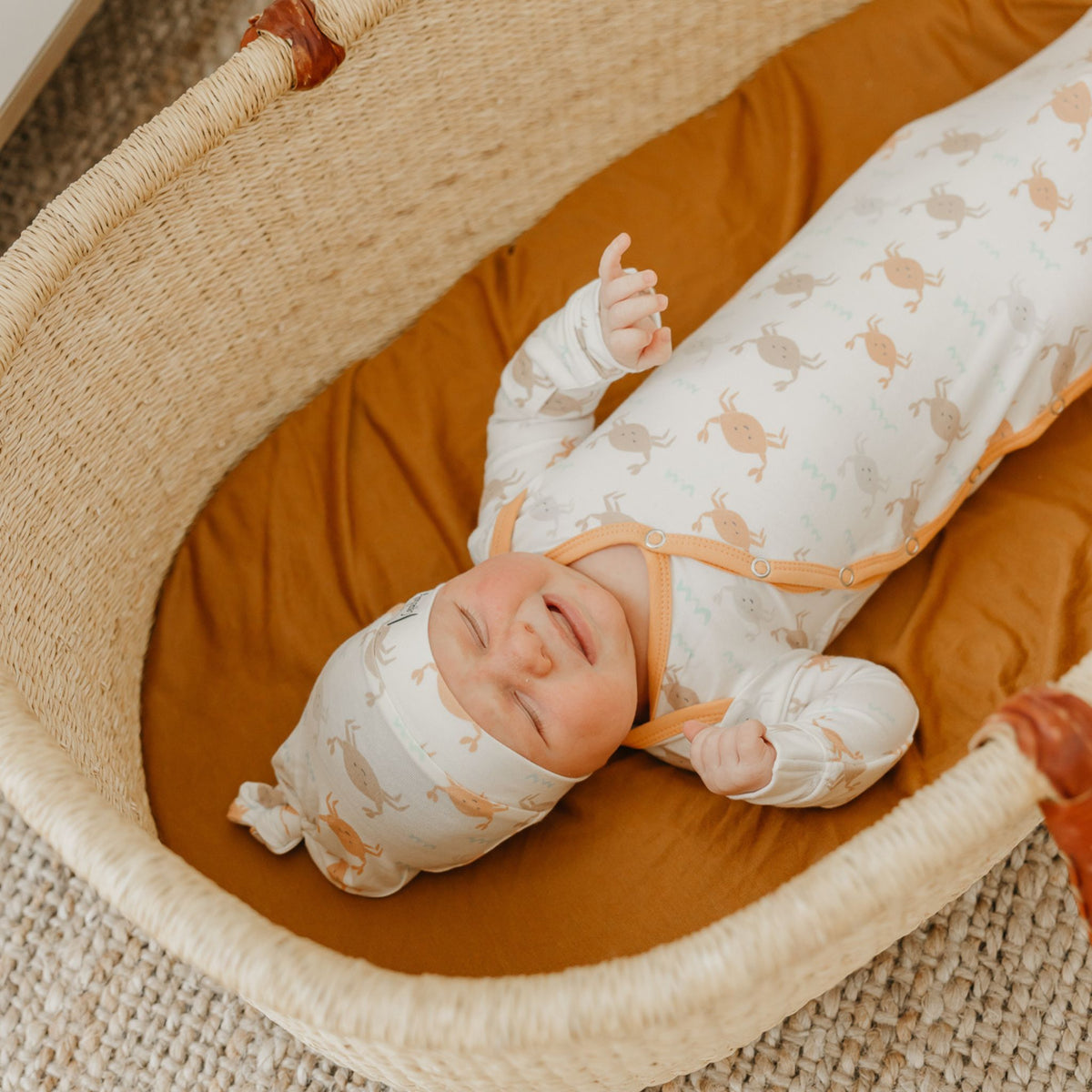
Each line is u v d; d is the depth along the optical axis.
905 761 1.24
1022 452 1.39
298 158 1.39
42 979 1.49
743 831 1.22
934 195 1.27
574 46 1.53
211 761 1.39
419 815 1.15
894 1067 1.33
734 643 1.20
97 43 1.95
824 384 1.21
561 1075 0.90
